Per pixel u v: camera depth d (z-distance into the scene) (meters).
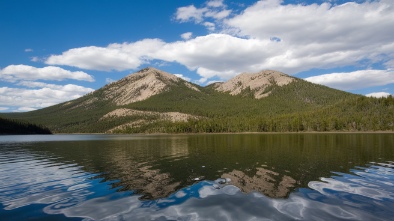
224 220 17.86
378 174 31.72
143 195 23.89
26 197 23.97
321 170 34.50
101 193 24.80
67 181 30.23
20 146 88.50
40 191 26.03
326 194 23.45
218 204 21.03
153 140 120.81
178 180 29.69
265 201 21.64
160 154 56.16
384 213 18.83
